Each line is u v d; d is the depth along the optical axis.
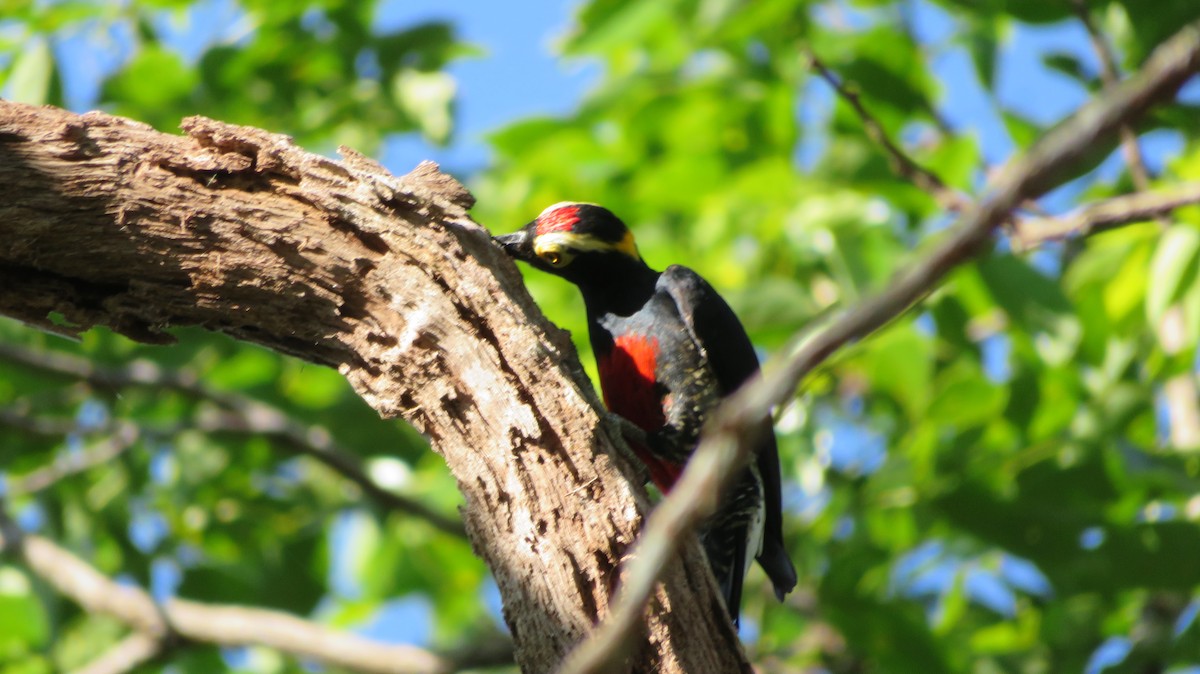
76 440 15.68
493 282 5.99
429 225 6.14
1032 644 12.25
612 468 5.63
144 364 14.89
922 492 10.87
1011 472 10.58
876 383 11.29
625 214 13.70
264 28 14.11
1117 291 10.84
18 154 6.06
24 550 14.38
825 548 13.02
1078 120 2.58
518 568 5.53
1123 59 11.61
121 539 15.19
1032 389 11.17
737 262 14.09
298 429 14.41
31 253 6.08
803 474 12.74
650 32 13.92
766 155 12.87
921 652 11.58
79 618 15.52
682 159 12.88
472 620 16.91
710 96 13.28
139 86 13.73
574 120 13.52
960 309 11.41
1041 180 2.53
